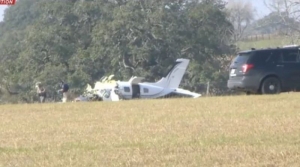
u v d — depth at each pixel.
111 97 128.25
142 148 43.19
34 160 40.72
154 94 135.38
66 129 55.50
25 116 69.31
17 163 39.94
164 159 39.03
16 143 48.00
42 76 199.50
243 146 42.22
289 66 89.06
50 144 47.00
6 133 54.12
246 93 91.94
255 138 45.28
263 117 57.22
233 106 69.25
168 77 142.50
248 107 67.38
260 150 40.50
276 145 42.09
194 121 56.81
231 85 91.94
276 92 88.94
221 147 42.12
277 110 63.09
